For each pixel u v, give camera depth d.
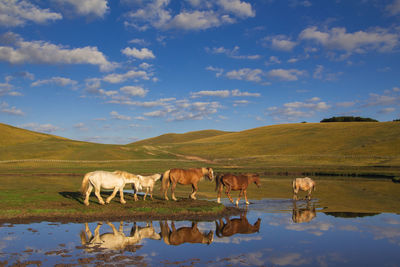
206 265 7.23
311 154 62.00
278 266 7.22
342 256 8.02
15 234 9.91
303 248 8.73
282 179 35.16
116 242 9.14
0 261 7.20
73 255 7.76
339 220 12.56
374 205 16.36
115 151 72.31
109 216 12.86
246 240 9.59
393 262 7.61
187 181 16.97
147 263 7.27
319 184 28.56
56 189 21.12
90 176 14.50
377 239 9.68
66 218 12.44
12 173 41.25
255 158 63.38
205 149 77.44
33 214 12.76
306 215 13.66
